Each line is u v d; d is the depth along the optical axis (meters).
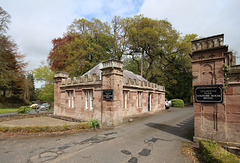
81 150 6.43
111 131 9.60
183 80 33.53
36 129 9.30
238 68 6.53
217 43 6.93
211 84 6.97
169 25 29.30
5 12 26.28
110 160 5.48
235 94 6.41
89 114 12.86
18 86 39.50
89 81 13.10
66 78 17.55
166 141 7.54
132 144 7.12
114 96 10.98
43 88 32.47
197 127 7.31
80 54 25.48
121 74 11.75
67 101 15.84
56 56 29.91
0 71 29.97
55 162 5.35
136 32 27.16
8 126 9.66
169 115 17.11
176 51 30.38
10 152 6.31
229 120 6.48
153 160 5.48
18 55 32.97
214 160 4.74
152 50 30.02
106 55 29.50
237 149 6.02
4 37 27.70
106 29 28.91
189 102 37.06
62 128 9.54
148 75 34.31
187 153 6.05
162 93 22.81
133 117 14.53
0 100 36.91
